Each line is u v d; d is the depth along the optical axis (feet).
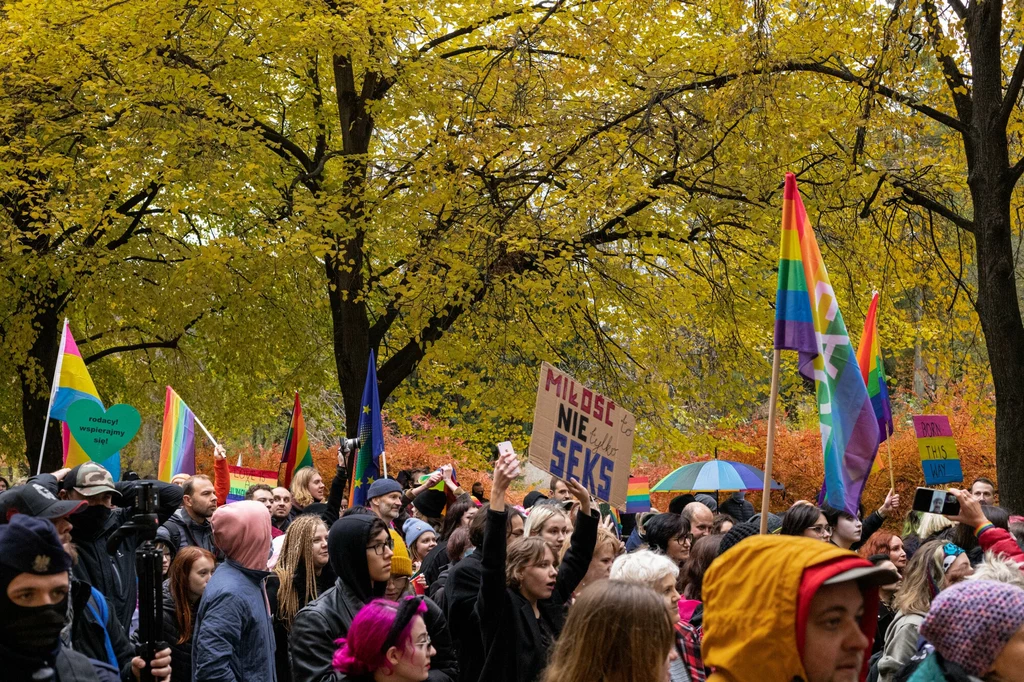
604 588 9.16
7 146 44.09
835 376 19.29
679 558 22.99
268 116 56.08
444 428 52.34
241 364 56.95
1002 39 37.29
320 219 43.21
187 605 18.38
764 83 35.70
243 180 44.65
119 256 51.65
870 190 39.75
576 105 45.75
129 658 16.48
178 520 23.80
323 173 52.60
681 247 48.42
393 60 46.44
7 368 55.47
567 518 18.37
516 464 14.67
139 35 43.09
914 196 40.37
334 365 61.11
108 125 46.85
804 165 42.68
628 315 49.73
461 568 16.03
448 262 43.42
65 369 24.86
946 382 49.14
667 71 42.57
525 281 44.60
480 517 19.03
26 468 68.85
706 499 36.06
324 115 53.67
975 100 33.65
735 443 48.21
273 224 46.96
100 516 17.79
